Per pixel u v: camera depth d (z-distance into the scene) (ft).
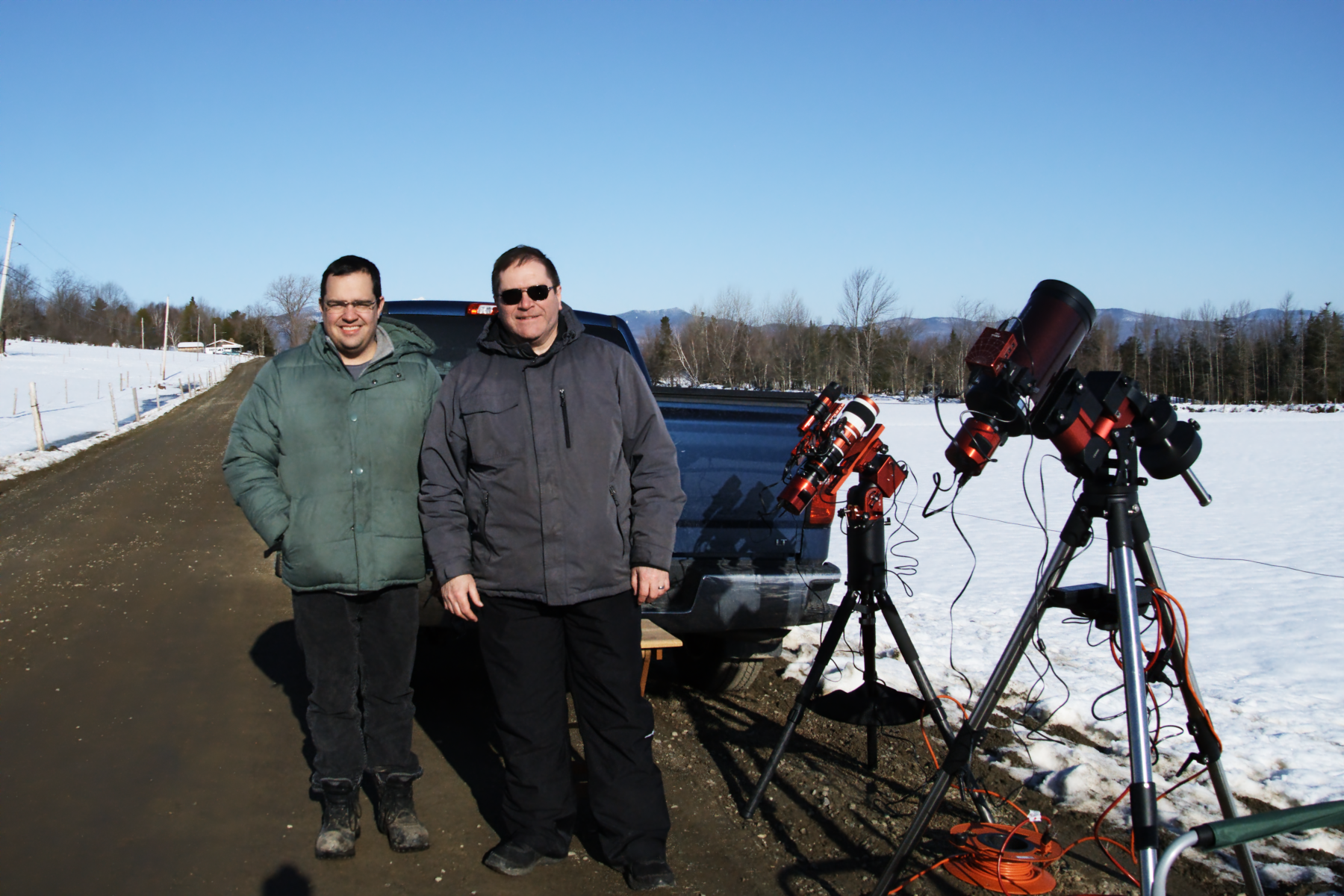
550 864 10.12
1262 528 42.42
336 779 10.12
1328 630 22.33
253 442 10.06
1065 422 8.41
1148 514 47.83
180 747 12.96
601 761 10.00
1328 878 9.99
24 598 21.81
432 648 17.89
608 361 10.07
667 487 10.05
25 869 9.57
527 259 9.59
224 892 9.30
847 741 14.11
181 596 22.25
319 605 10.10
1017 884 9.29
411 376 10.33
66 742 13.05
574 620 10.00
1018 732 14.37
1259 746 13.67
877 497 11.09
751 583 13.60
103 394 136.15
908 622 21.79
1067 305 8.96
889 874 9.02
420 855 10.19
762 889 9.65
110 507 38.04
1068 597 9.05
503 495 9.73
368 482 10.02
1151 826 7.52
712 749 13.58
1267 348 303.27
